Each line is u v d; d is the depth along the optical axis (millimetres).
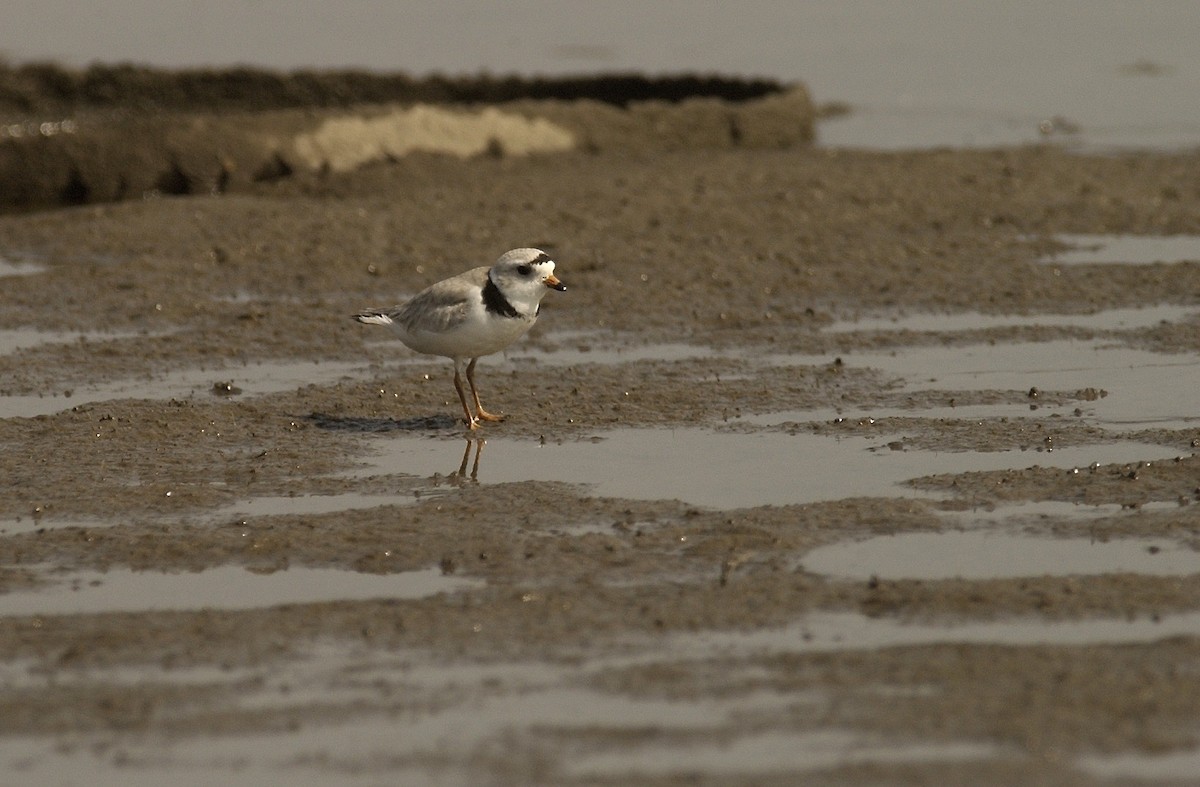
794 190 23078
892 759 8477
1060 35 36031
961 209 22016
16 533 11930
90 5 38312
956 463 13156
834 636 9977
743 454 13547
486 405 15070
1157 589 10469
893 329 17344
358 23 37156
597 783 8320
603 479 12969
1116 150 25797
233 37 35156
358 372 16234
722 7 39531
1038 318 17609
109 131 24516
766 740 8711
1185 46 34562
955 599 10406
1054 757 8445
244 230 21438
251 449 13867
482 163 24984
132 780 8484
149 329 17797
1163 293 18328
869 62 33688
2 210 24000
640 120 26469
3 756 8742
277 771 8531
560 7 39375
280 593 10852
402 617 10359
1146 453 13242
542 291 14008
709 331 17453
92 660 9844
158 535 11805
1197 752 8477
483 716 9070
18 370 16328
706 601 10508
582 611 10391
